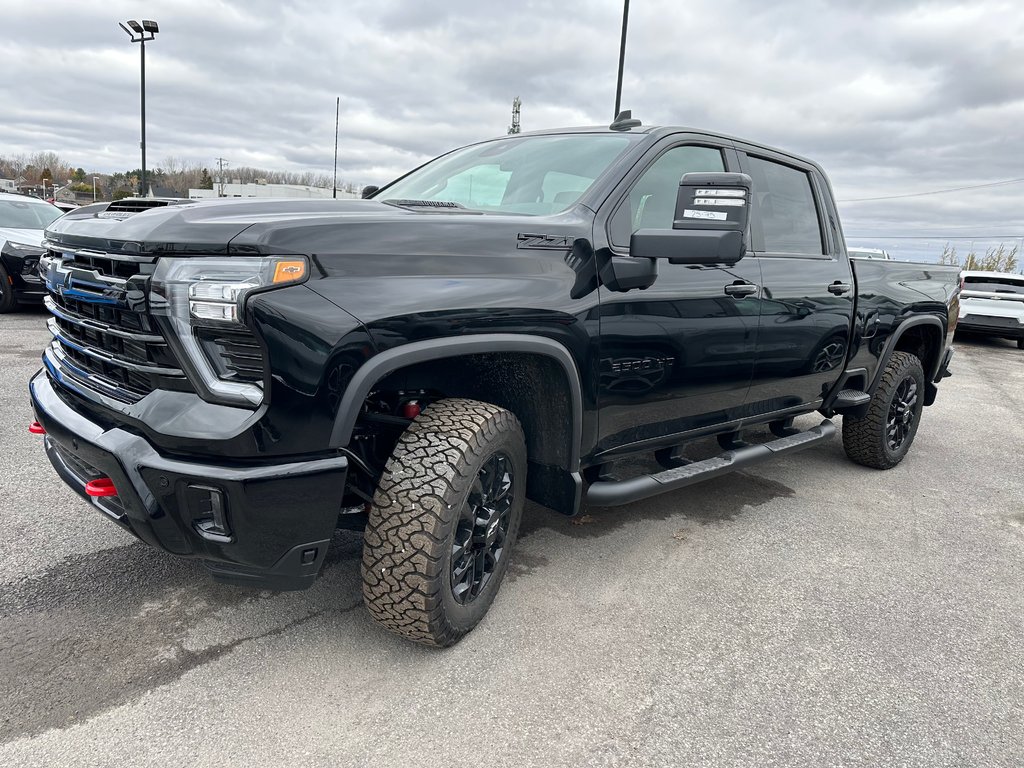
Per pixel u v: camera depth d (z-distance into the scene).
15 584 2.58
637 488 2.86
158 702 2.00
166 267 1.82
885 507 4.04
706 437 3.36
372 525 2.10
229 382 1.82
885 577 3.10
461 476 2.11
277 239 1.79
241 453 1.80
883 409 4.46
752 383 3.37
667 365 2.83
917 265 4.71
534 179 2.90
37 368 5.93
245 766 1.79
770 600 2.82
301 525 1.90
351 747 1.87
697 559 3.17
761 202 3.50
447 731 1.95
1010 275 14.38
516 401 2.60
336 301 1.85
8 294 8.67
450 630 2.25
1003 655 2.52
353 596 2.64
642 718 2.06
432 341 2.01
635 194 2.79
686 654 2.40
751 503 3.96
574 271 2.42
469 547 2.29
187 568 2.76
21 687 2.03
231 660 2.21
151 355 1.89
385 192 3.50
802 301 3.53
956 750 2.00
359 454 2.30
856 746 1.99
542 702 2.10
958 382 9.39
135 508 1.90
